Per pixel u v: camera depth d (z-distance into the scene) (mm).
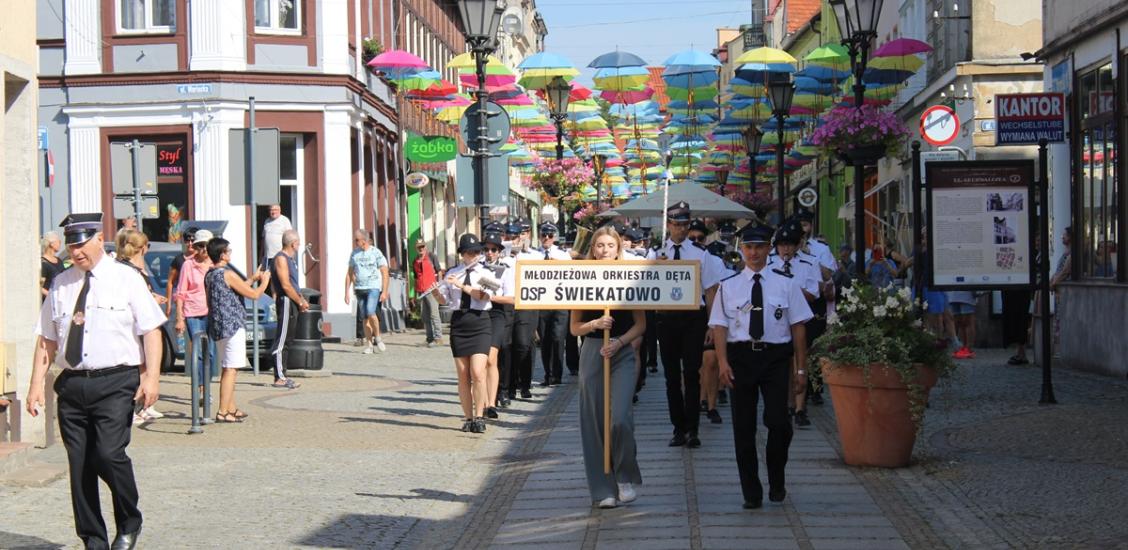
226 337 15242
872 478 10945
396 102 38312
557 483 11203
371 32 35812
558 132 31938
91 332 8375
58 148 30000
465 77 34125
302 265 30609
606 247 10305
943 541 8625
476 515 9992
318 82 30469
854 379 11250
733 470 11586
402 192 39344
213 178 29594
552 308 9953
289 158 30859
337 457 12797
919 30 36031
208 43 29609
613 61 35219
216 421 15375
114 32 29844
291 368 21188
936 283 15773
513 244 20375
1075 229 20922
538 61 31281
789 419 9898
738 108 38062
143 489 11000
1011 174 15734
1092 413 13984
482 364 14555
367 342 26578
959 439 12719
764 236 9867
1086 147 20531
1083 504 9562
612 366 10062
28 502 10383
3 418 12078
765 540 8773
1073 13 20812
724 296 9953
